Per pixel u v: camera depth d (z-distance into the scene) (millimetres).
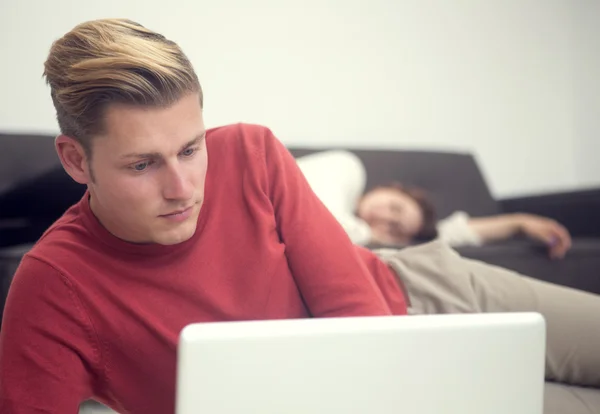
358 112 2586
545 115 2945
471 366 514
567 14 2971
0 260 1309
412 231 2189
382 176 2359
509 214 2518
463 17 2766
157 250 748
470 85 2789
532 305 1176
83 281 729
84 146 647
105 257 746
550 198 2379
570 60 2986
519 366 531
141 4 2213
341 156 2041
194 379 446
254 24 2395
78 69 614
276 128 2451
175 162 642
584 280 1923
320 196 1853
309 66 2492
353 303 775
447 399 509
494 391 525
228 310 766
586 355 1115
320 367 471
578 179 3014
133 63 600
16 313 704
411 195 2201
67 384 706
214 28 2332
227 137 861
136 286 749
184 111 628
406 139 2676
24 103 2057
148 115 607
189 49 2299
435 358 502
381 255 1273
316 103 2514
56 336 705
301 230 814
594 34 3008
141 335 738
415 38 2676
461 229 2137
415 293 1197
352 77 2568
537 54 2922
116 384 757
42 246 746
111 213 697
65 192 1673
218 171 832
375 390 487
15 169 1671
